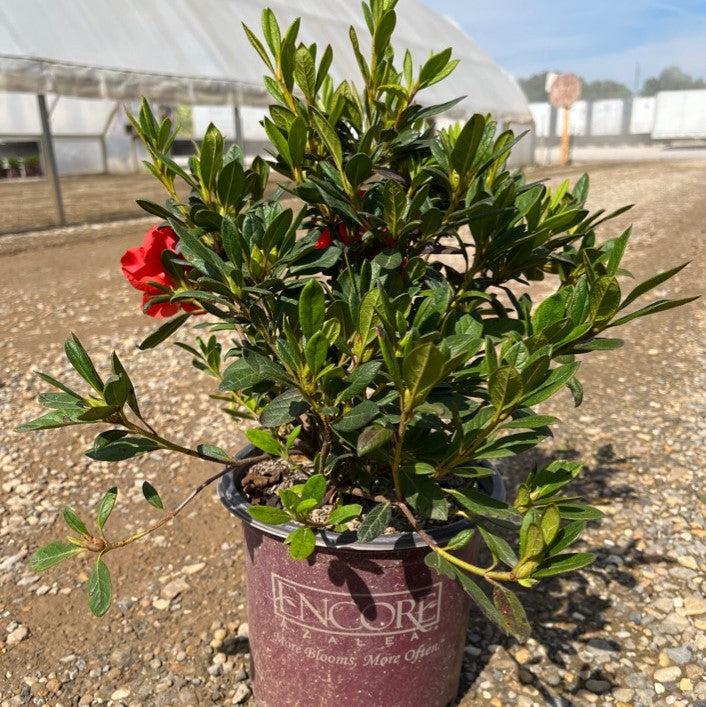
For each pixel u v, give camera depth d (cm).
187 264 143
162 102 1036
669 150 3512
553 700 203
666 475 325
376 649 164
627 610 239
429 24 1948
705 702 202
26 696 209
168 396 421
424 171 150
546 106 3578
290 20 1397
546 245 160
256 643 183
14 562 273
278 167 159
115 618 243
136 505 313
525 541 119
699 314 565
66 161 2289
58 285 690
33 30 898
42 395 135
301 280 149
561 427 376
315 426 177
